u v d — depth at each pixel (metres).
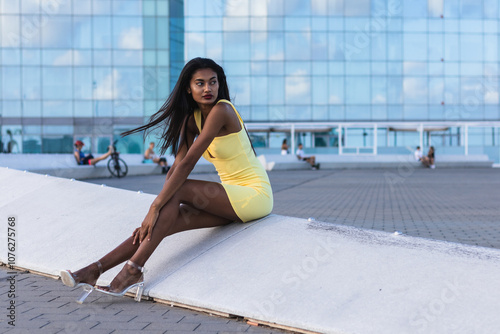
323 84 40.84
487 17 41.09
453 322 2.98
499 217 8.83
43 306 3.59
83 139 38.88
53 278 4.35
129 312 3.51
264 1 40.44
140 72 38.88
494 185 17.05
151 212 3.69
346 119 40.97
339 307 3.23
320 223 4.41
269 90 40.69
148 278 3.91
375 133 35.31
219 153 4.12
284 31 40.59
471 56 41.22
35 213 5.40
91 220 5.02
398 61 40.94
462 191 14.63
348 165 33.06
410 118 41.06
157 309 3.59
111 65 38.78
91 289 3.64
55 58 38.69
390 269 3.52
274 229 4.21
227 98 4.21
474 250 3.82
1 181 6.52
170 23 39.16
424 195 13.30
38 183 6.27
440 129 39.38
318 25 40.66
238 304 3.42
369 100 41.00
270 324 3.26
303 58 40.75
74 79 38.78
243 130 4.20
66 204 5.49
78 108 38.84
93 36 38.69
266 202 4.31
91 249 4.50
